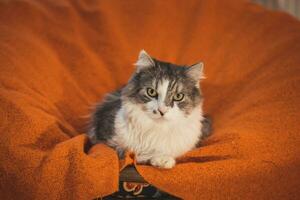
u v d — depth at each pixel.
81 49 0.74
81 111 0.69
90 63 0.74
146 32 0.79
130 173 0.52
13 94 0.58
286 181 0.55
